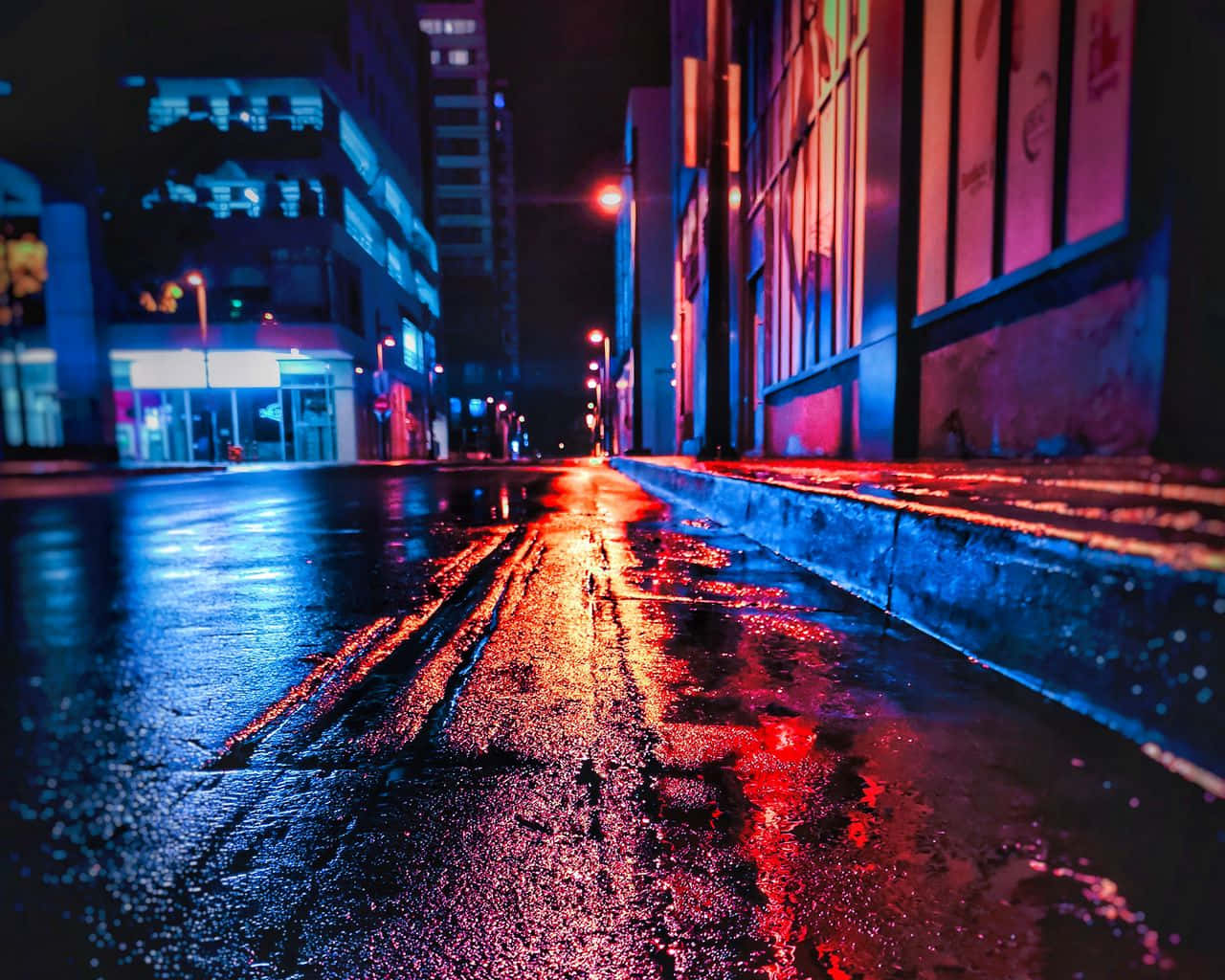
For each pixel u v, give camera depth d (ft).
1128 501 6.64
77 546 18.51
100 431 120.37
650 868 3.79
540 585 12.05
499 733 5.73
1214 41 13.07
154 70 121.19
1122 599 5.02
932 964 2.95
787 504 15.14
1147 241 14.30
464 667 7.58
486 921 3.40
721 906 3.44
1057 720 5.44
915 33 26.32
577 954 3.15
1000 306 20.89
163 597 11.64
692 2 95.66
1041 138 18.52
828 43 38.68
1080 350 16.87
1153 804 4.05
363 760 5.28
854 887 3.51
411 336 199.93
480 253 309.42
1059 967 2.84
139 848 4.08
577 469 90.74
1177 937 2.95
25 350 116.37
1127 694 4.80
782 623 9.20
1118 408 15.43
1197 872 3.41
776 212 51.90
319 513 28.14
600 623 9.37
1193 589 4.29
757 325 61.11
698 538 18.30
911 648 7.84
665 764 5.07
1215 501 6.13
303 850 4.06
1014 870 3.55
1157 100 13.92
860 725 5.61
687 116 35.94
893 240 27.78
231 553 16.85
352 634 9.14
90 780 4.97
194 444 132.05
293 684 7.10
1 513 29.14
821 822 4.16
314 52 123.44
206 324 114.52
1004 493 9.49
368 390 151.33
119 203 121.49
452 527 21.94
